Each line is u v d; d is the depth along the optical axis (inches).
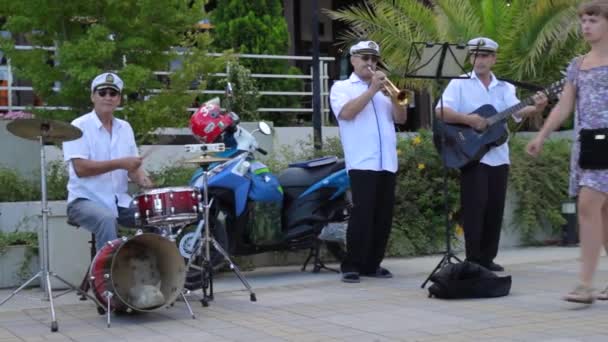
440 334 217.5
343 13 543.2
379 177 323.3
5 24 374.9
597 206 243.1
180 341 217.9
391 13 522.6
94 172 275.0
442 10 519.2
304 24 658.2
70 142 275.3
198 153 321.7
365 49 322.3
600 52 245.3
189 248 302.5
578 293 250.4
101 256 245.8
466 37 508.7
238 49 527.2
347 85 323.6
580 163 242.4
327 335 220.4
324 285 312.0
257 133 424.8
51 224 312.3
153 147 401.7
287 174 331.9
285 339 216.8
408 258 388.2
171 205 249.4
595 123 241.6
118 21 368.2
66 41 364.5
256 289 305.3
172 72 402.6
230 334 225.3
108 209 275.6
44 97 380.2
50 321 251.4
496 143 315.0
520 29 494.9
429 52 292.8
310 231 326.6
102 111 282.7
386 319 240.2
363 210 315.3
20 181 365.1
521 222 417.4
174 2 371.6
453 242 400.5
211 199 297.0
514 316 239.0
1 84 484.4
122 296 247.0
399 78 500.7
